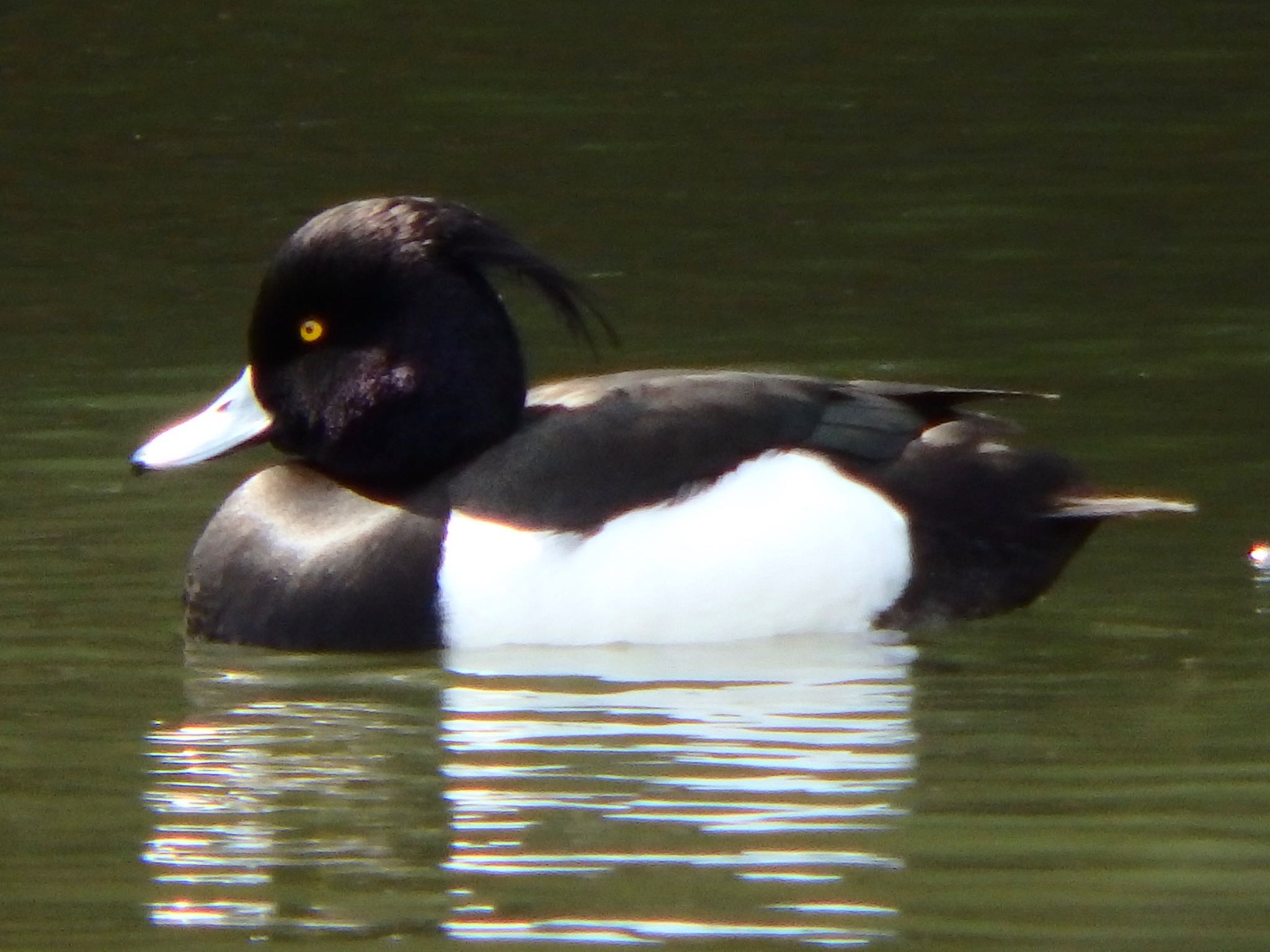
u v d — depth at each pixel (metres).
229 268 17.12
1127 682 9.62
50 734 9.16
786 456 10.31
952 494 10.45
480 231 10.72
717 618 10.13
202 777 8.66
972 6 24.66
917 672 9.79
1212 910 7.32
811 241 17.47
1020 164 19.39
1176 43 23.08
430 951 7.12
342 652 10.20
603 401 10.45
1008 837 7.95
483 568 10.11
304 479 10.81
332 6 24.88
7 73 22.59
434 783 8.54
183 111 21.39
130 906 7.51
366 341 10.62
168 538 11.70
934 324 15.34
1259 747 8.80
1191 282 16.19
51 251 17.70
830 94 21.62
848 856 7.79
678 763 8.67
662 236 17.69
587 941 7.16
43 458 12.87
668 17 24.33
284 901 7.52
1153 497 11.34
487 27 24.12
